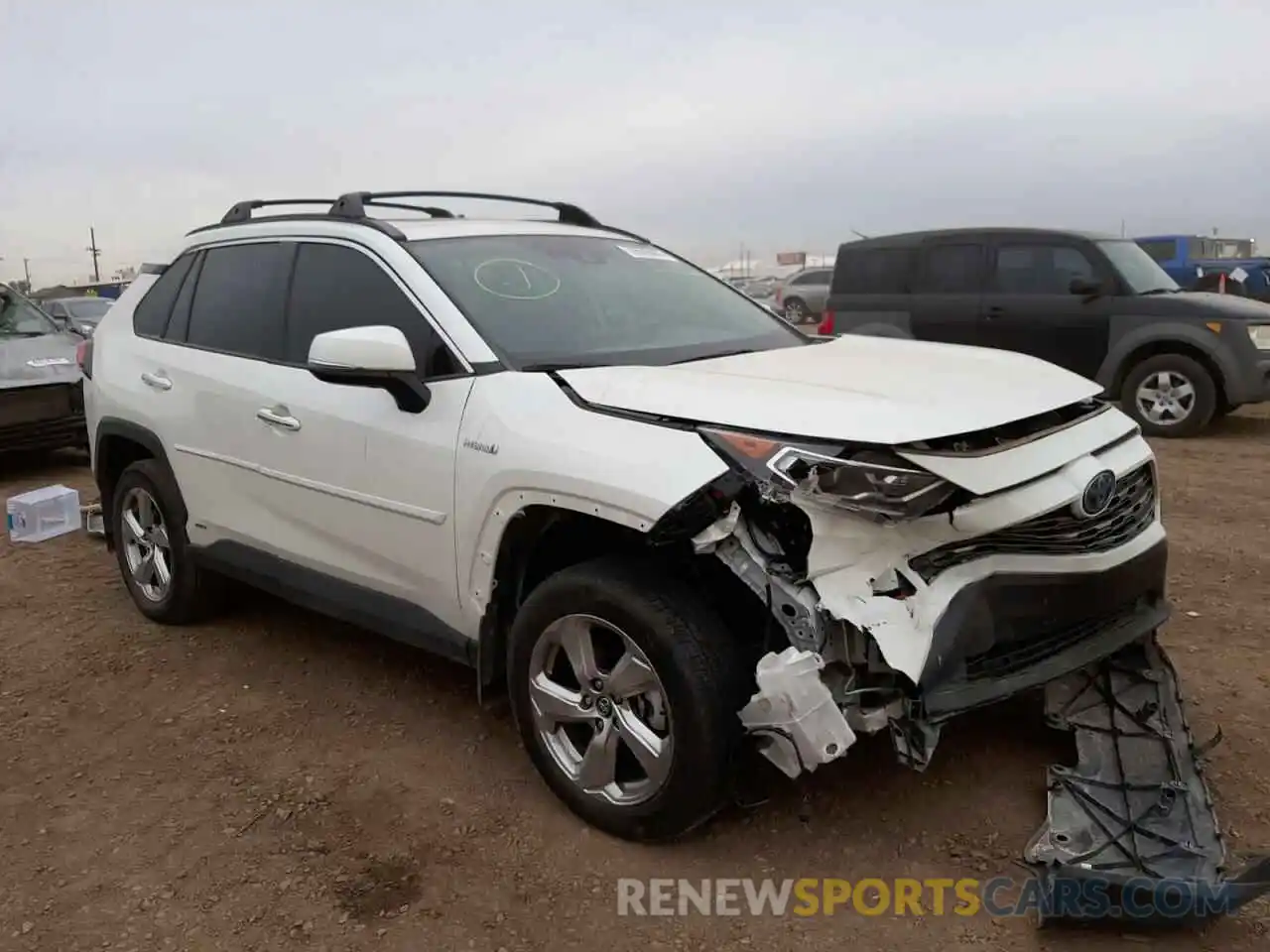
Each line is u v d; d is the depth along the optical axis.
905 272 10.92
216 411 4.25
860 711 2.68
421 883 2.94
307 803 3.36
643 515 2.74
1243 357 9.32
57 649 4.73
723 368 3.35
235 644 4.73
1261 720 3.67
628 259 4.32
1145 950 2.59
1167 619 3.38
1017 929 2.69
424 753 3.67
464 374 3.35
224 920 2.81
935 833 3.08
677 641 2.78
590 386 3.11
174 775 3.58
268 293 4.20
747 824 3.15
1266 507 6.74
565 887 2.90
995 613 2.80
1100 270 9.89
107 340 5.07
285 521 4.04
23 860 3.11
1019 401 2.96
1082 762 3.12
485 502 3.16
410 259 3.67
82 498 7.82
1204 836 2.78
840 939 2.68
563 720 3.15
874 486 2.60
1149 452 3.33
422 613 3.58
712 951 2.65
